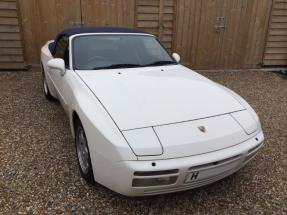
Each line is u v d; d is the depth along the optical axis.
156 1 6.94
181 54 7.55
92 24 6.71
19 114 4.33
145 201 2.51
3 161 3.05
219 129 2.35
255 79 7.32
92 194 2.56
